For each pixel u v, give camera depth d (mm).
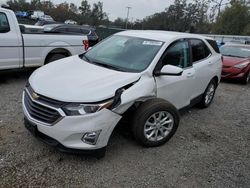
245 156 4531
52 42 7883
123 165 3912
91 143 3641
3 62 6965
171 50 4855
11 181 3391
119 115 3809
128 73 4250
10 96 6305
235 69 10109
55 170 3668
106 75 4129
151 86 4305
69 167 3752
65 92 3648
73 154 3775
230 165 4211
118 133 4668
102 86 3801
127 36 5293
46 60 7973
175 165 4059
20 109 5535
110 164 3902
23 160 3811
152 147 4449
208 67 5957
